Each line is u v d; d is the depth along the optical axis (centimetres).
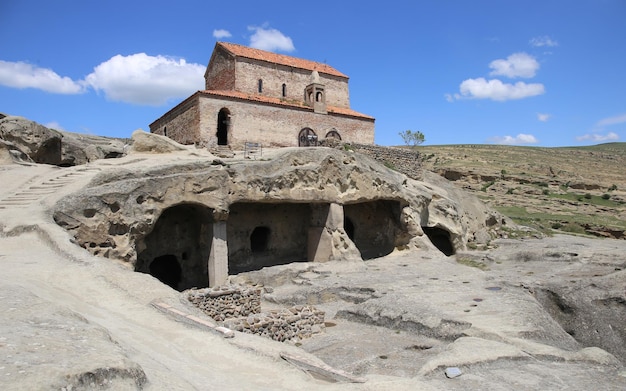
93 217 1723
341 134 4125
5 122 2869
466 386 781
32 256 1262
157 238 2248
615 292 1590
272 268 2211
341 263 2406
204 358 802
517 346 1005
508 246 3288
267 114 3712
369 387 671
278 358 818
